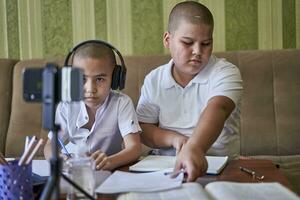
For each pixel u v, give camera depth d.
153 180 0.88
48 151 1.21
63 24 2.39
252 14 2.33
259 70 2.09
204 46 1.35
